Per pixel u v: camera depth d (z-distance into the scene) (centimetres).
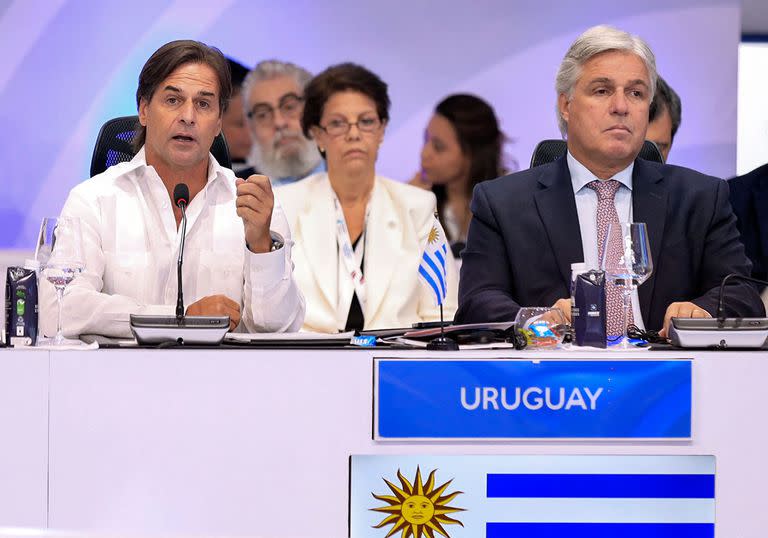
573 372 477
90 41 1353
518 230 674
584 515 478
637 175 675
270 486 477
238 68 1361
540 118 1389
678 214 669
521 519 479
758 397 478
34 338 511
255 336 516
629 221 671
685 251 665
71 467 477
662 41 1401
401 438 476
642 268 523
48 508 478
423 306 1110
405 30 1370
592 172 669
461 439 476
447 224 1381
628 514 479
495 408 477
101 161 736
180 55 646
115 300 605
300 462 477
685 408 478
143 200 673
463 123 1380
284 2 1361
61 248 518
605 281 527
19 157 1348
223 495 477
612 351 483
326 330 1085
